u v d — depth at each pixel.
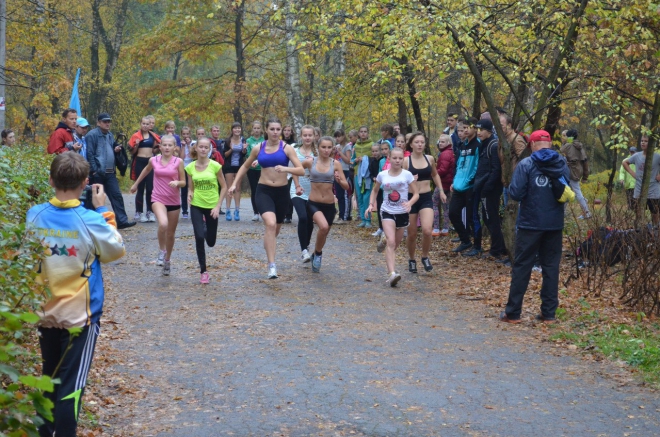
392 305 8.95
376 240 14.39
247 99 28.30
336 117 18.75
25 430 2.41
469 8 10.73
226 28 29.30
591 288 9.50
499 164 11.37
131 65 35.34
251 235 14.47
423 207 10.89
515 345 7.23
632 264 8.87
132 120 38.22
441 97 18.17
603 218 9.80
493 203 11.59
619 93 11.88
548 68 11.51
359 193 16.48
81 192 4.20
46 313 4.06
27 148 11.69
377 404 5.48
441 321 8.18
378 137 31.38
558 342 7.32
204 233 10.06
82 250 4.10
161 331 7.58
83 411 5.12
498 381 6.09
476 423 5.13
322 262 11.87
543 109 10.55
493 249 11.77
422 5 10.23
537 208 7.93
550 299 8.10
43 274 4.08
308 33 13.10
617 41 10.30
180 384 5.91
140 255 12.05
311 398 5.61
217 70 46.47
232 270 10.99
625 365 6.52
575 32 10.37
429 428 5.02
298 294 9.47
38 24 24.58
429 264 11.05
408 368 6.42
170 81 30.48
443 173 14.29
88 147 14.10
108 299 8.95
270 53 29.77
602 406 5.50
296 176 10.39
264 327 7.80
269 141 10.41
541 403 5.55
